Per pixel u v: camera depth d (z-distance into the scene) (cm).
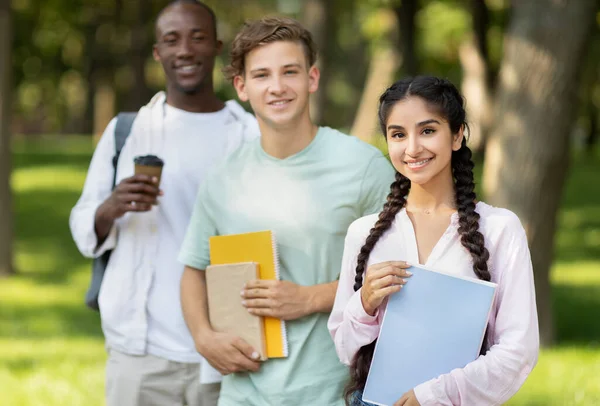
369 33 3166
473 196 392
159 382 544
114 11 3775
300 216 463
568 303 1438
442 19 2961
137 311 544
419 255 395
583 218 2317
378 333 399
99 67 4284
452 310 378
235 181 478
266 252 460
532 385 932
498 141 1076
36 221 2128
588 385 927
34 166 2898
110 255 557
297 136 466
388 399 386
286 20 461
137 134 558
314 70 477
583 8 1021
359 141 472
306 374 459
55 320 1291
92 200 558
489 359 371
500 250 384
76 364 1031
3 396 900
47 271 1666
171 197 548
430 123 383
